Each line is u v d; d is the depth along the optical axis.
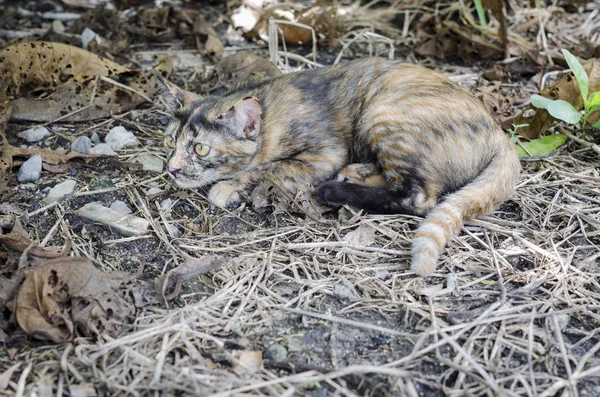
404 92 0.89
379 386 0.71
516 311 0.77
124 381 0.70
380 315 0.77
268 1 1.26
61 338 0.73
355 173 0.90
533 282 0.80
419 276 0.81
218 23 1.24
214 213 0.89
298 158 0.91
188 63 1.15
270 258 0.82
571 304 0.78
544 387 0.71
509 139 0.89
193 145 0.88
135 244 0.85
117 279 0.78
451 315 0.76
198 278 0.81
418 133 0.87
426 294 0.78
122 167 0.94
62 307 0.75
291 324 0.76
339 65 0.95
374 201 0.87
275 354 0.73
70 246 0.82
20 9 1.25
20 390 0.69
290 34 1.19
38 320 0.73
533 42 1.18
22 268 0.77
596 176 0.94
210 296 0.79
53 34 1.17
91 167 0.94
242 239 0.85
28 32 1.19
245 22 1.23
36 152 0.94
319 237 0.85
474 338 0.74
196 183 0.90
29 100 1.01
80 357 0.71
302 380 0.70
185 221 0.88
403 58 1.18
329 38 1.19
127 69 1.06
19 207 0.88
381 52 1.19
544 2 1.28
